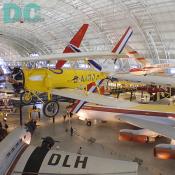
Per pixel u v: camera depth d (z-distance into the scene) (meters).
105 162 7.36
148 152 17.22
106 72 22.59
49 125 22.78
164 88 33.09
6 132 19.25
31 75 18.56
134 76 28.06
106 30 45.44
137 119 18.56
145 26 39.66
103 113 22.34
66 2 40.59
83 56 20.86
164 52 41.75
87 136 20.23
